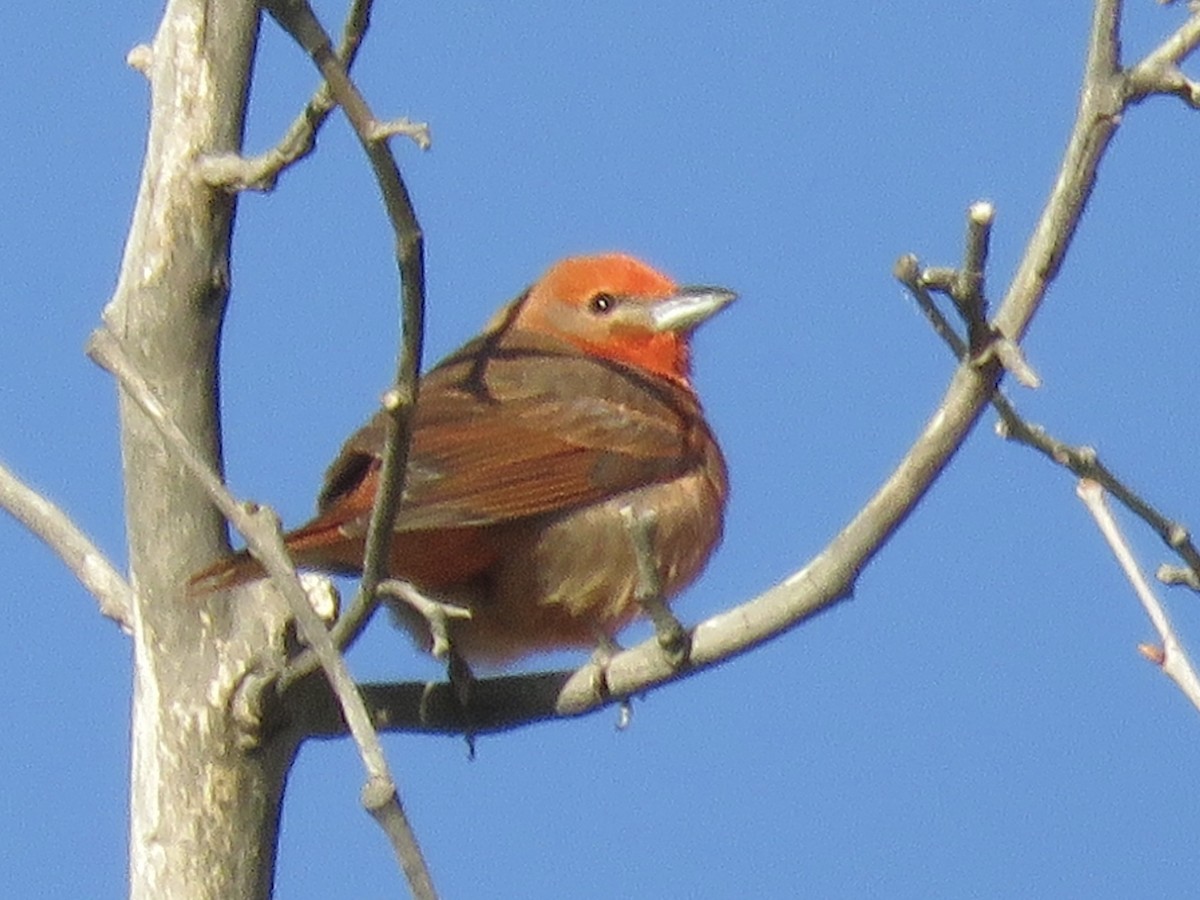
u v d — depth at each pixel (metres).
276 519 8.52
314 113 10.44
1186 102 9.04
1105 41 9.03
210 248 10.98
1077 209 9.17
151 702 10.81
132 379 8.84
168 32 11.09
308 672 10.57
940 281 9.09
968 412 9.66
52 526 11.41
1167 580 10.17
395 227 9.12
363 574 9.99
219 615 10.83
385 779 7.55
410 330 9.33
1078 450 9.80
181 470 10.85
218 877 10.73
